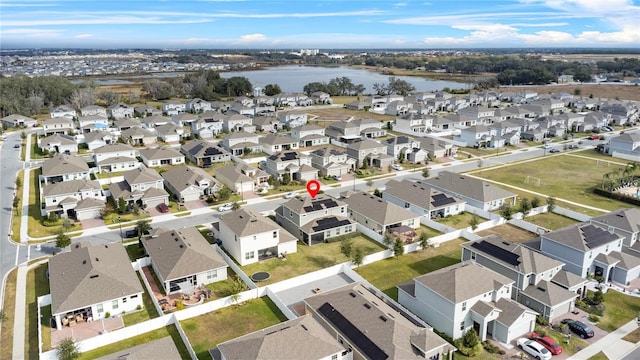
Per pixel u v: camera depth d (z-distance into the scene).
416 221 74.00
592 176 102.75
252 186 92.69
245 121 149.88
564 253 57.38
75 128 152.12
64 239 64.69
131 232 70.25
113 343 45.00
